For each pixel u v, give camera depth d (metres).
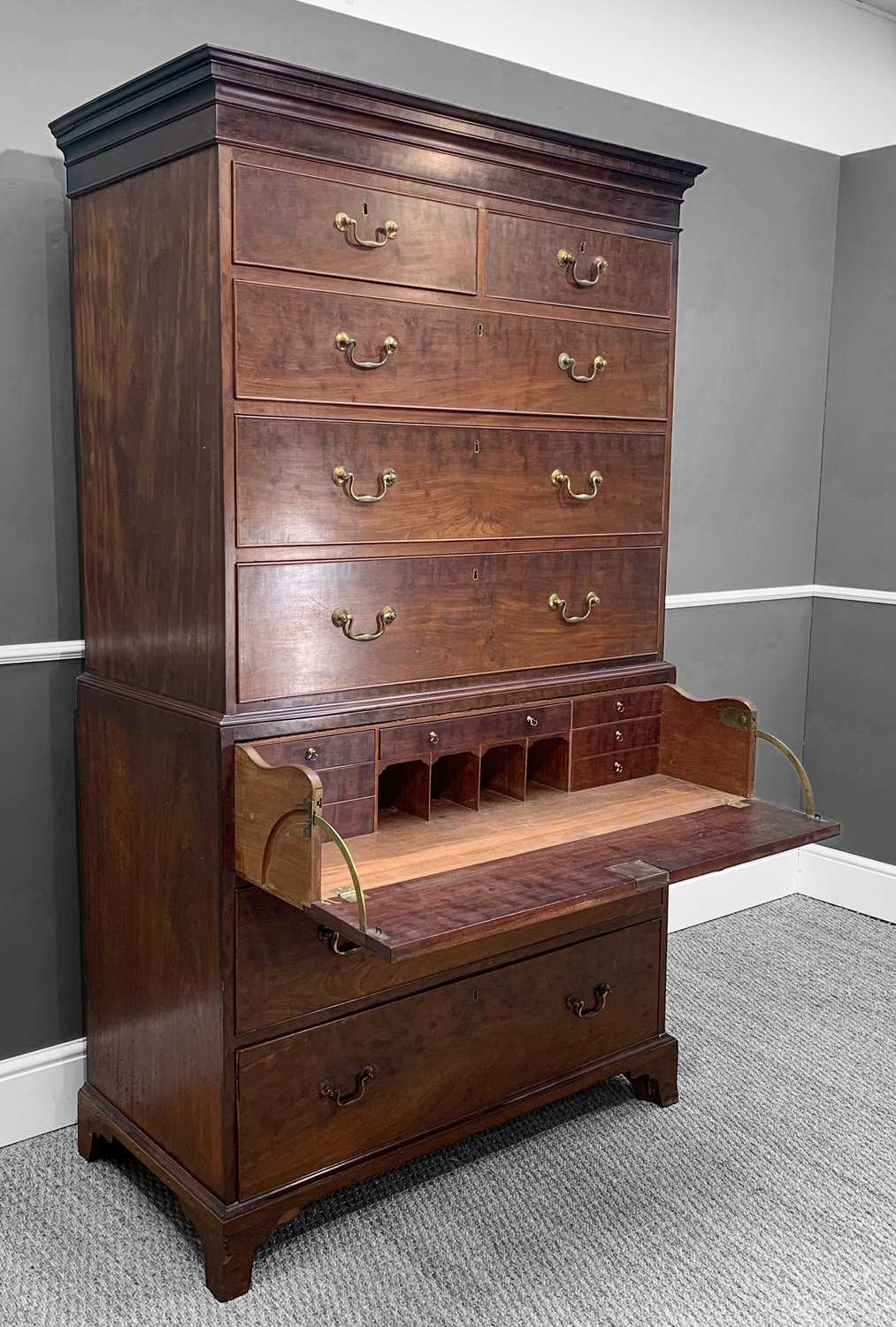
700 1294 1.91
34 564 2.23
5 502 2.18
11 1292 1.89
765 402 3.40
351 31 2.50
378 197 1.86
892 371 3.38
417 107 1.84
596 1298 1.90
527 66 2.81
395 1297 1.89
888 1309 1.88
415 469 1.97
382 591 1.96
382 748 1.98
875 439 3.45
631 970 2.43
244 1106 1.88
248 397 1.76
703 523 3.32
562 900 1.68
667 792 2.29
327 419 1.85
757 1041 2.78
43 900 2.33
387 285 1.89
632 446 2.31
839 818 3.66
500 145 1.98
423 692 2.04
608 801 2.23
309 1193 1.96
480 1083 2.20
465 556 2.07
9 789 2.26
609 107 2.96
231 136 1.69
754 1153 2.32
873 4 4.04
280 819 1.69
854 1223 2.10
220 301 1.71
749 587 3.48
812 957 3.26
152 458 1.92
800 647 3.66
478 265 2.00
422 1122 2.12
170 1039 2.00
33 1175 2.22
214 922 1.84
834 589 3.59
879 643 3.49
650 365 2.32
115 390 2.01
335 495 1.88
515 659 2.18
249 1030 1.87
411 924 1.58
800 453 3.54
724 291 3.24
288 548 1.84
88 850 2.22
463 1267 1.97
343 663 1.93
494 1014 2.20
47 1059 2.35
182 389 1.82
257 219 1.73
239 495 1.77
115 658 2.11
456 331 1.99
